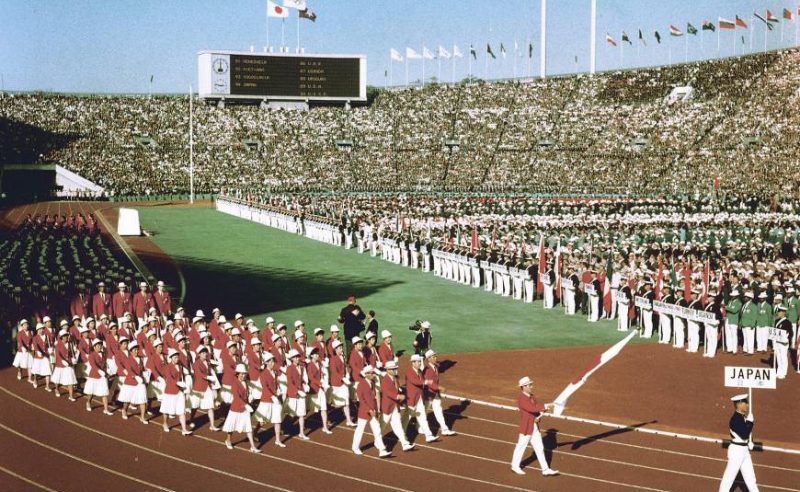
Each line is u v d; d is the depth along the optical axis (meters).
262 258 55.53
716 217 69.44
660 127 113.62
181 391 21.62
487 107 126.38
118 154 112.44
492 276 43.94
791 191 90.94
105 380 23.58
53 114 117.25
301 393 21.20
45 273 36.50
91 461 19.67
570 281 37.75
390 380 20.12
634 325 35.38
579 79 129.62
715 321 29.36
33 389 26.22
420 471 18.84
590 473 18.61
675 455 19.78
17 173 108.94
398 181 111.88
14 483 18.22
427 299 41.28
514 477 18.39
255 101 125.88
